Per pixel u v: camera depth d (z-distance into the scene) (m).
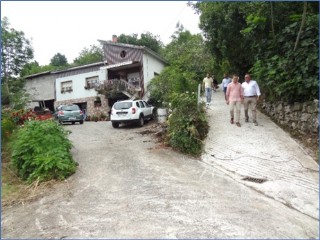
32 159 7.73
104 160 8.69
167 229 4.57
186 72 23.28
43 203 6.01
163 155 8.97
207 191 6.09
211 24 16.23
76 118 18.34
